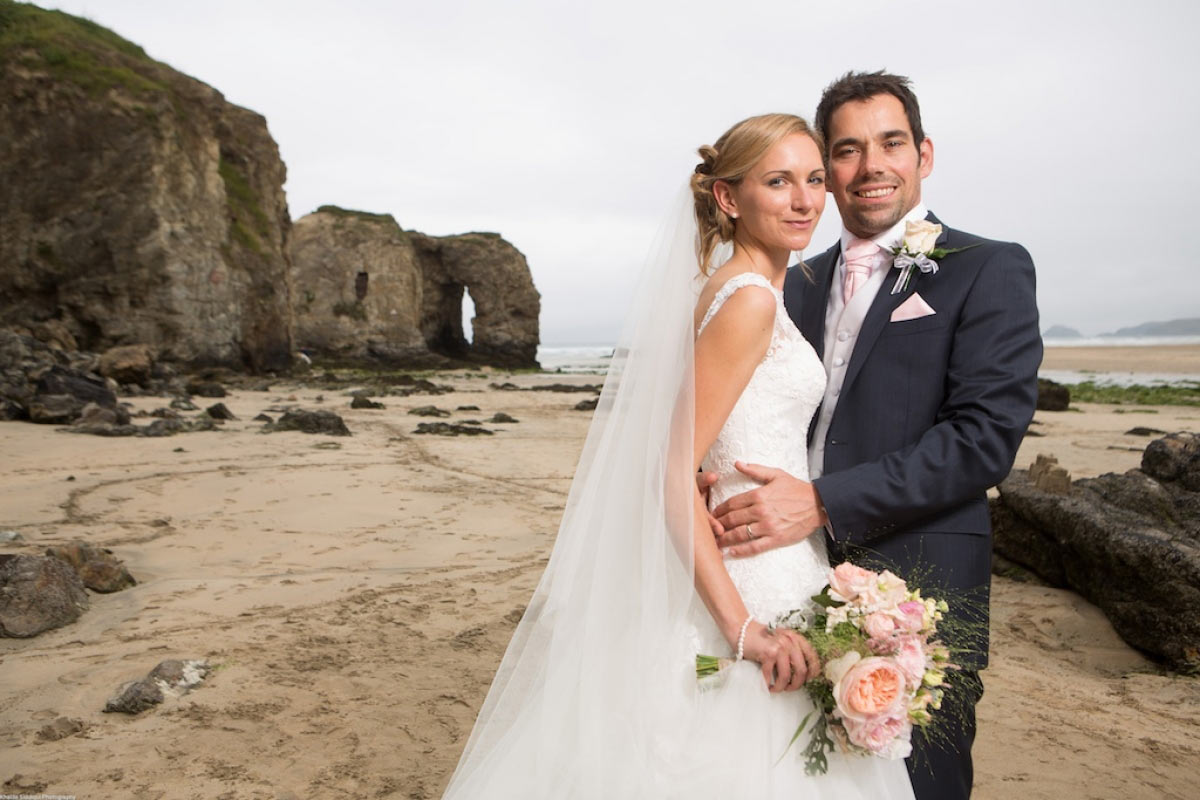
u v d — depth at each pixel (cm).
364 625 512
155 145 2861
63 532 713
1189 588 479
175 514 804
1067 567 598
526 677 238
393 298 5634
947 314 256
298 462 1141
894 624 205
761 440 241
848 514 234
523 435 1586
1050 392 2411
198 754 351
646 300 238
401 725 382
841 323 277
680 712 217
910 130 270
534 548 714
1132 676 468
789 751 214
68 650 461
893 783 226
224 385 2727
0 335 1625
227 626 504
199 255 2962
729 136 234
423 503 898
